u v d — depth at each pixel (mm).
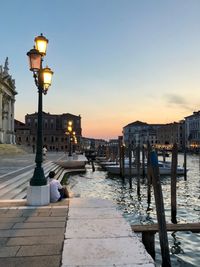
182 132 150875
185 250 10391
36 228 6973
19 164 31172
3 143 70688
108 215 8219
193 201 20797
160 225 8188
